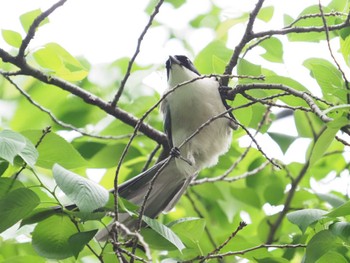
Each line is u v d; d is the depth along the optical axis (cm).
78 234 729
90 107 1237
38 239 759
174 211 1284
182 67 1032
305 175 1244
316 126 1184
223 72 998
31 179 943
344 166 1307
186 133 1027
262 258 830
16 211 720
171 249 812
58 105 1223
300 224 757
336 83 858
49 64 978
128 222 841
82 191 660
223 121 1007
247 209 1291
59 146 773
